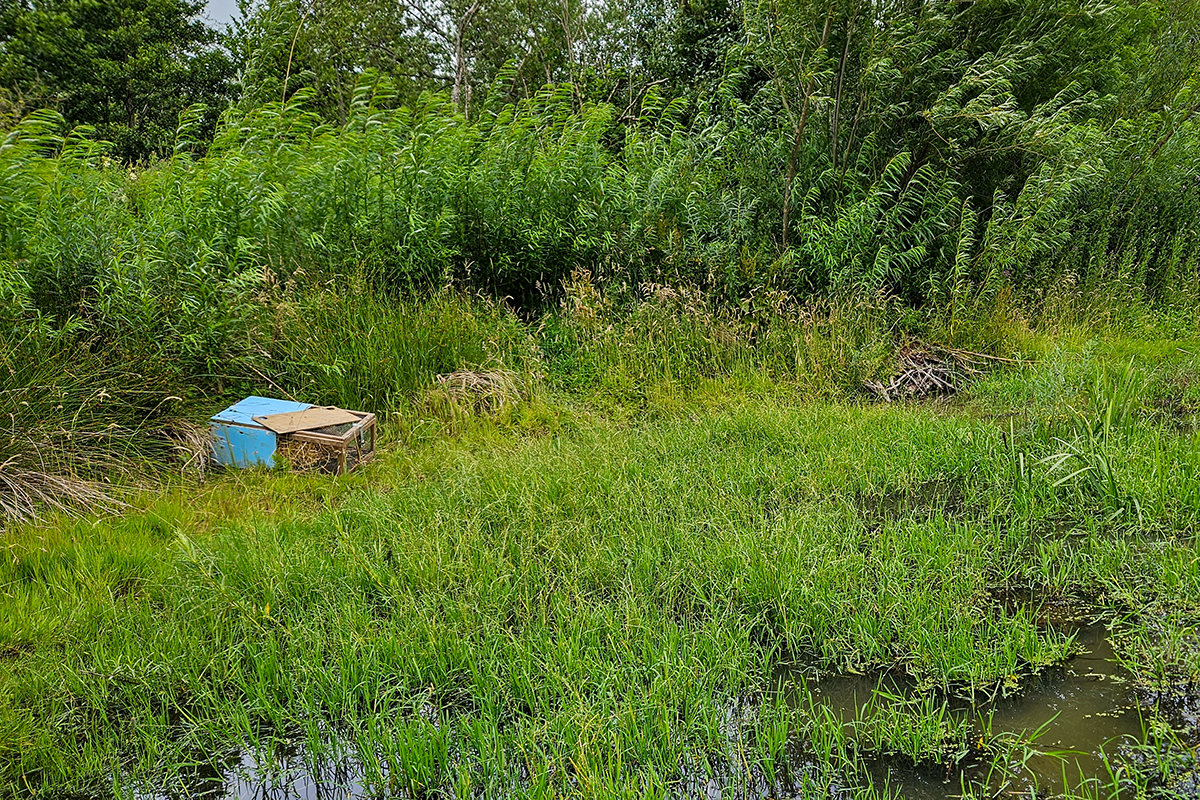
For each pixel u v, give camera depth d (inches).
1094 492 209.3
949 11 427.2
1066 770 120.3
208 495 209.6
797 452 246.2
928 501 217.0
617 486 212.4
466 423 266.2
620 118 660.1
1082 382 296.2
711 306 368.2
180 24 1064.8
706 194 404.8
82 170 309.9
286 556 170.6
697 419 279.1
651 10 779.4
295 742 128.8
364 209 327.0
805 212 400.8
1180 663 142.8
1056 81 455.2
